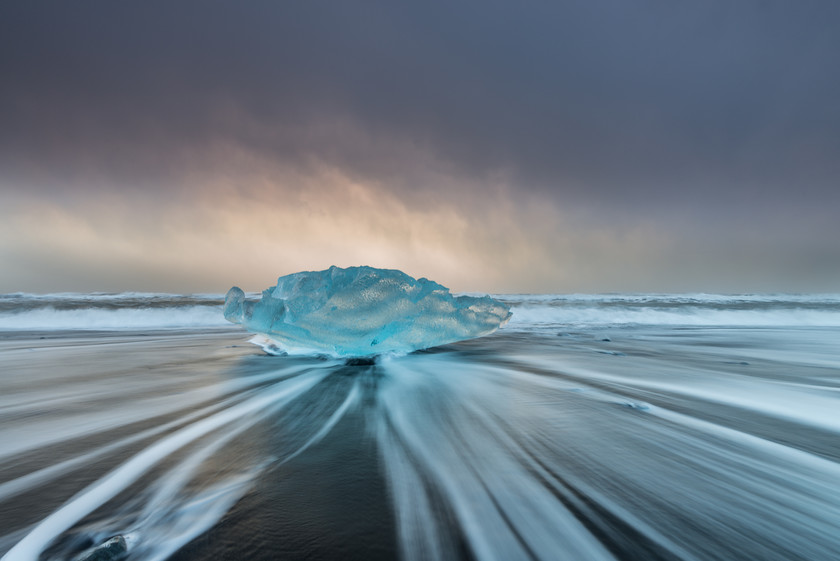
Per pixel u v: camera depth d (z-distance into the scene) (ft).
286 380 11.60
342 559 3.63
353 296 13.12
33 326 29.55
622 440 6.81
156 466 5.64
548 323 36.04
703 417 8.12
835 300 66.80
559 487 5.08
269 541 3.87
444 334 15.79
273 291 16.39
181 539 3.89
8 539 3.84
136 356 15.92
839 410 8.64
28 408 8.61
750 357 16.47
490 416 8.16
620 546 3.86
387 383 11.27
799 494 4.95
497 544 3.89
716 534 4.07
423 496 4.83
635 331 28.45
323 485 5.09
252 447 6.42
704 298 69.92
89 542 3.83
